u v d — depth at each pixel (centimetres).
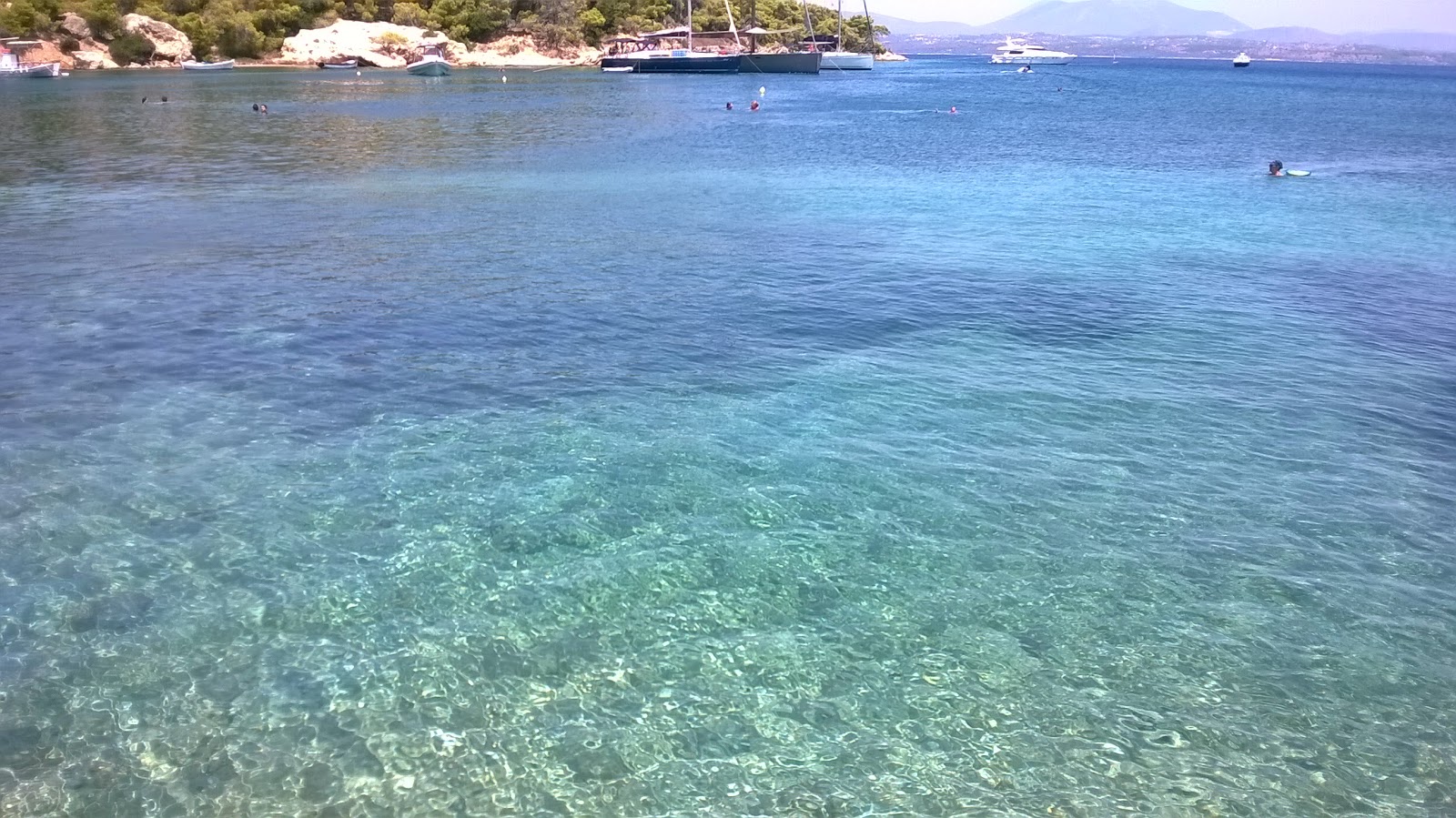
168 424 1324
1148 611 950
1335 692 840
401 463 1228
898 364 1612
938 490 1183
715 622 923
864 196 3303
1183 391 1514
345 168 3838
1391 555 1055
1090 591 979
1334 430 1375
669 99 8312
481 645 882
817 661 871
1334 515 1138
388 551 1031
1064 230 2739
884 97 9225
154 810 696
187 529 1066
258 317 1783
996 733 786
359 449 1263
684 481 1195
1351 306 1998
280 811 696
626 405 1423
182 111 6538
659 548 1048
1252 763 758
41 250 2284
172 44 13012
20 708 793
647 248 2405
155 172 3659
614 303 1916
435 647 877
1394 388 1541
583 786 725
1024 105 8481
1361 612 951
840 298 1986
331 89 9288
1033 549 1057
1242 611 952
